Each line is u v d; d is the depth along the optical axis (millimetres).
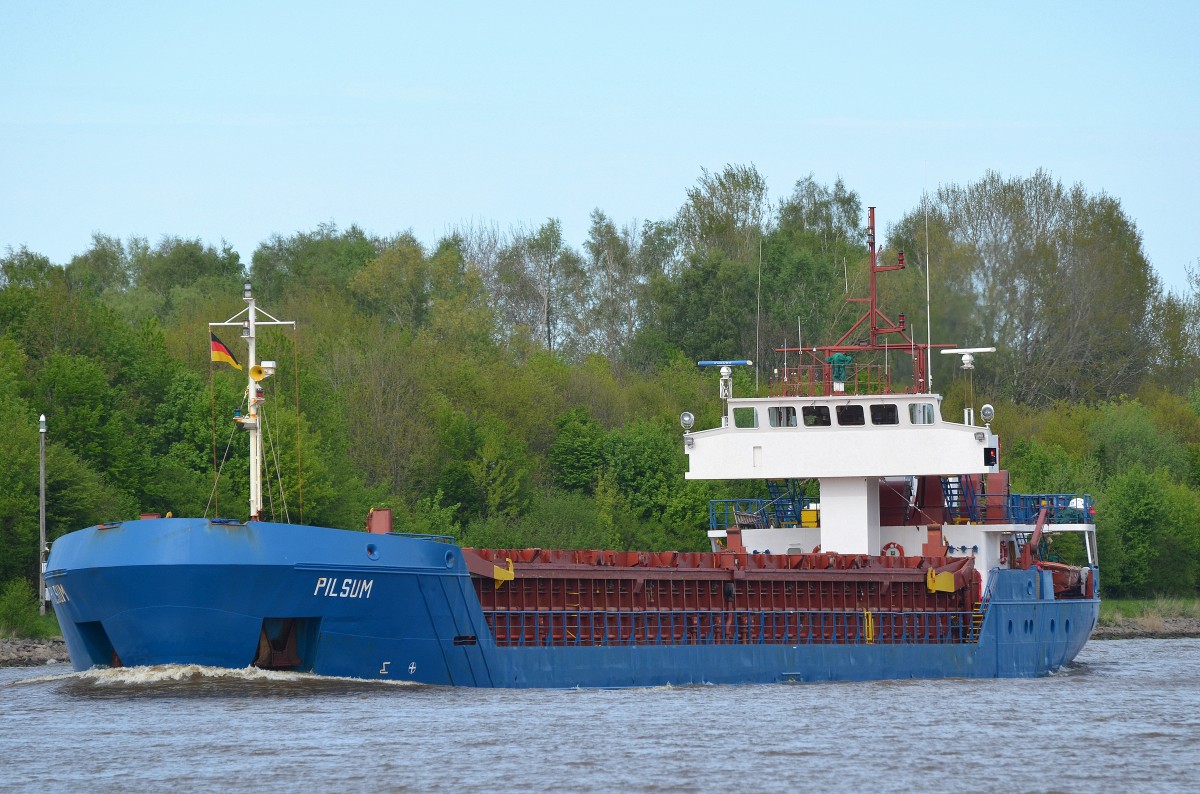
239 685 137625
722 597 167125
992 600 182750
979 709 145125
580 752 118375
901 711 142500
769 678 166250
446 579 145250
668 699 147125
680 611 162875
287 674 139500
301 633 140625
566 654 154125
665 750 119750
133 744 119625
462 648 147250
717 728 129875
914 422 189250
